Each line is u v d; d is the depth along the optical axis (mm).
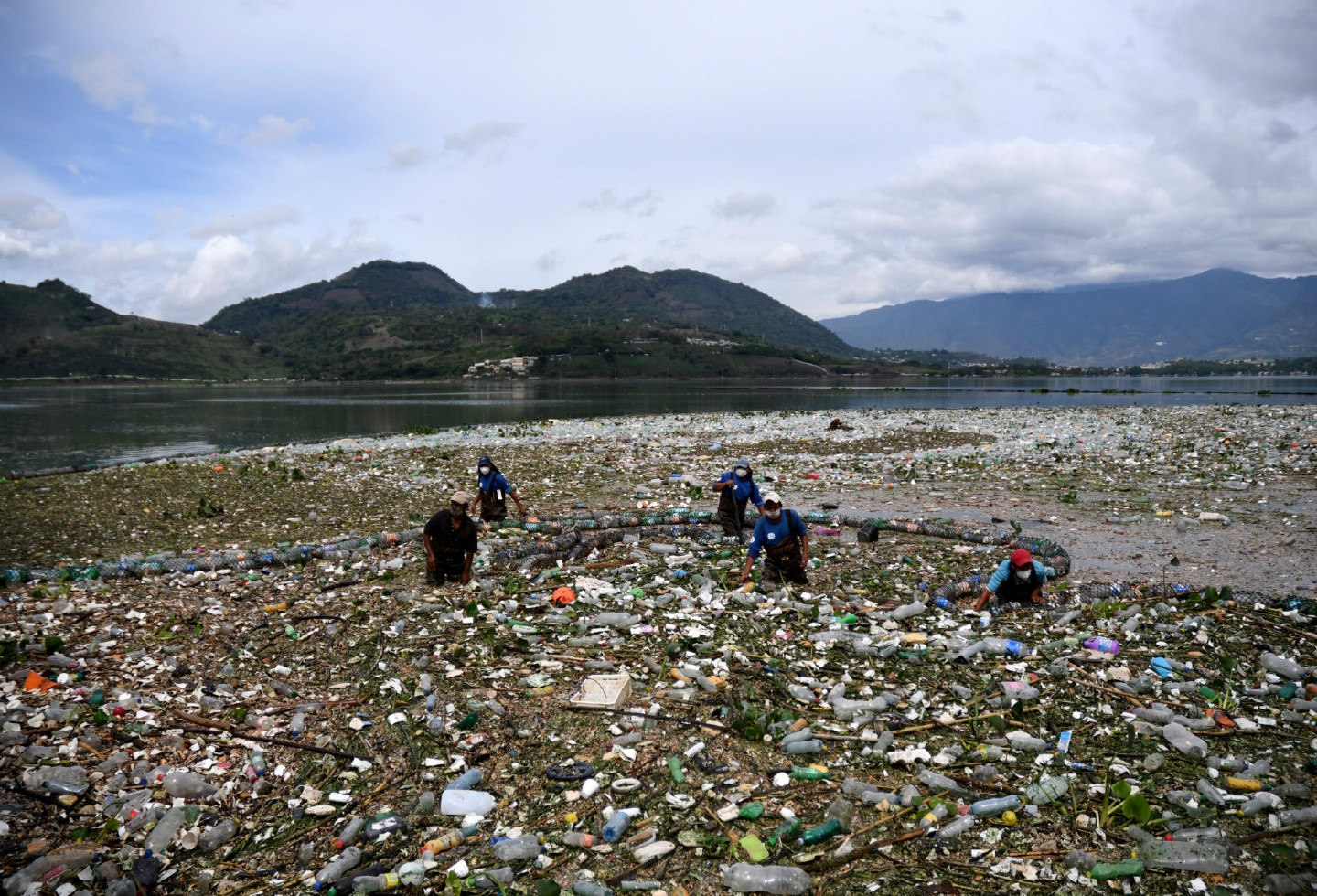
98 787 5664
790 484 21609
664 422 45250
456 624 9258
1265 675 7656
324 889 4703
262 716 6902
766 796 5578
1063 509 17422
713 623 9227
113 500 19781
